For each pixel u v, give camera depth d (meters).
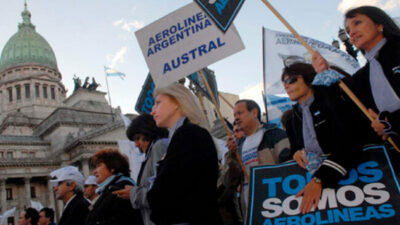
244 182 7.80
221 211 6.89
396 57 4.86
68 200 9.52
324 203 3.97
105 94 109.12
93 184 10.35
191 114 4.95
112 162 7.56
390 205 3.70
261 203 4.33
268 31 10.39
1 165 78.31
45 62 126.56
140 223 6.57
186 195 4.00
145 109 11.82
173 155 4.15
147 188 5.41
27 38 128.50
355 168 4.05
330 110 4.56
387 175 3.89
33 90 116.25
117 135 87.19
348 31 5.33
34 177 84.94
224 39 7.52
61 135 89.31
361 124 4.96
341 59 10.07
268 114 10.05
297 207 4.11
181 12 7.93
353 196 3.89
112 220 6.48
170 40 7.88
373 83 5.05
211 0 7.04
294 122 5.54
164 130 6.51
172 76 7.71
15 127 105.31
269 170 4.55
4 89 117.50
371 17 5.05
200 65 7.59
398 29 5.00
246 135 8.42
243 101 8.41
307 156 4.42
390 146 4.68
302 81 5.08
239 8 6.74
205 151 4.16
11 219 79.31
